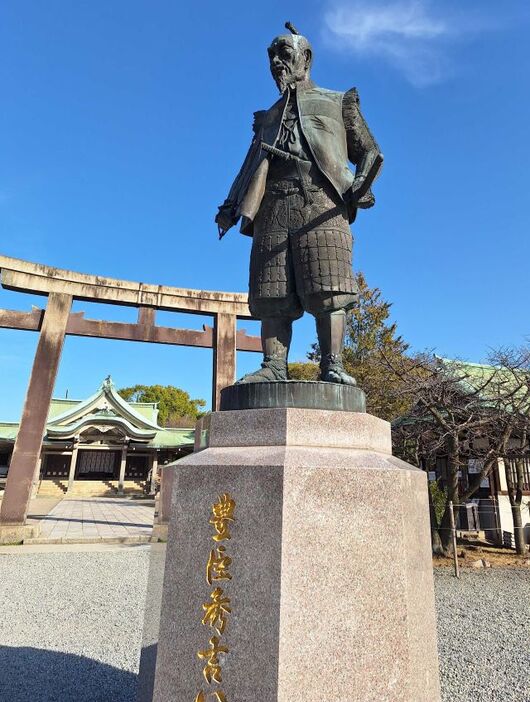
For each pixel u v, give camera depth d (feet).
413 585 7.91
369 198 10.60
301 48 11.91
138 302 45.65
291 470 7.48
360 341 65.46
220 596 7.50
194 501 8.21
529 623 20.97
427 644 8.02
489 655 16.97
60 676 14.28
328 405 9.08
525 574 31.86
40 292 43.27
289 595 6.99
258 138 11.80
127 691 13.28
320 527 7.39
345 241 10.64
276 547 7.20
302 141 11.00
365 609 7.28
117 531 45.80
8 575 28.27
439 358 38.75
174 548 8.23
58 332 42.86
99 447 115.96
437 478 47.91
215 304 47.55
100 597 23.82
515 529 40.29
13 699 12.75
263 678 6.79
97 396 120.16
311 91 11.67
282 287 10.62
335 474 7.66
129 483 118.11
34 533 39.65
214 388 45.70
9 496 39.73
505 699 13.53
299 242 10.56
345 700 6.83
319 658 6.89
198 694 7.30
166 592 8.12
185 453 123.03
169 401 177.68
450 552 37.29
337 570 7.30
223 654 7.23
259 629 7.02
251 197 10.43
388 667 7.15
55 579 27.45
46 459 116.47
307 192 10.68
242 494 7.73
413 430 39.29
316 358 71.82
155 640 8.39
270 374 10.31
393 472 8.06
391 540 7.72
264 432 8.56
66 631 18.65
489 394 38.68
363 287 70.44
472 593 26.66
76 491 109.50
